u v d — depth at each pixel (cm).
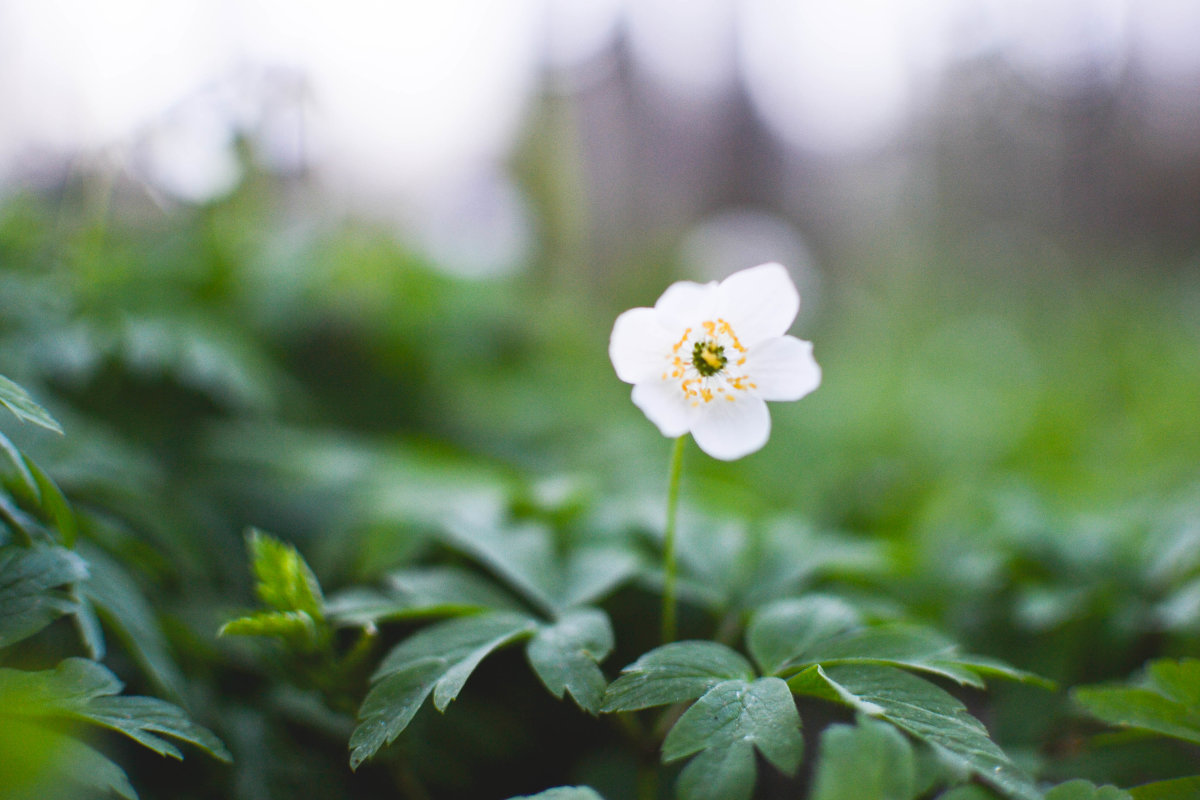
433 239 52
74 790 16
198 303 32
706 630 25
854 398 65
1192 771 21
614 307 87
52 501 18
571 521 25
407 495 26
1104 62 118
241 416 30
